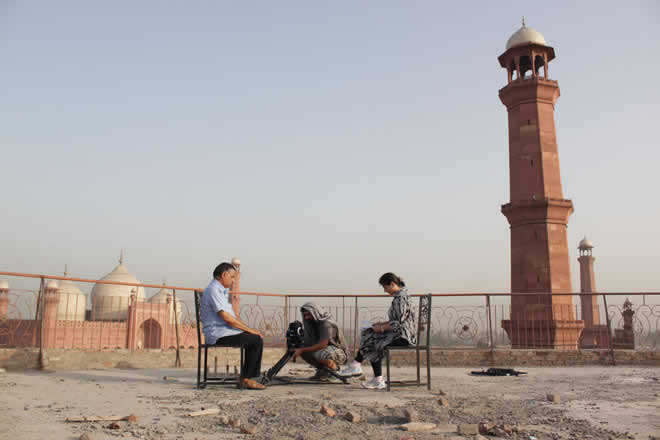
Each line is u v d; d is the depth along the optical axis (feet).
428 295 23.16
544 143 88.28
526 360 35.88
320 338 23.82
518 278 85.05
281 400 18.44
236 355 36.63
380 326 22.29
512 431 13.61
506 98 92.73
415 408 16.93
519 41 92.53
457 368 34.30
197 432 13.35
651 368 33.45
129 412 15.90
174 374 27.73
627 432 13.66
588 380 26.30
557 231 84.48
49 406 16.53
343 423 14.52
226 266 22.74
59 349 29.50
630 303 39.24
